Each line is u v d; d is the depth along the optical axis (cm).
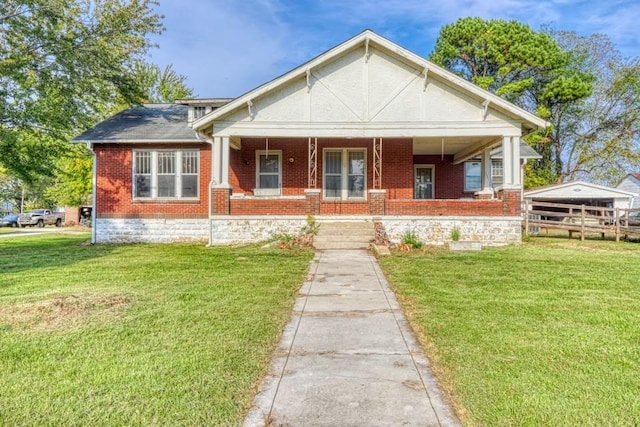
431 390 338
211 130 1425
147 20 1767
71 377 362
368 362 397
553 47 3359
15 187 4894
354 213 1557
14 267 939
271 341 451
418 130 1383
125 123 1692
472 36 3444
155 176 1559
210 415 299
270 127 1382
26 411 306
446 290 675
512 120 1358
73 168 2947
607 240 1495
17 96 1661
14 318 525
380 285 725
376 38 1355
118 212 1551
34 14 1620
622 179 3541
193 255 1101
